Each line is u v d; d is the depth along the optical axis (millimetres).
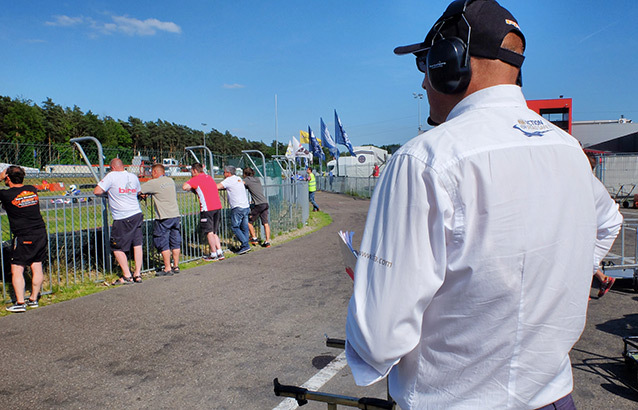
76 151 7602
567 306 935
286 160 16078
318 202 21484
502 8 1063
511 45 1032
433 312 960
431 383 987
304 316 4859
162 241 6785
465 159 885
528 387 922
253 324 4633
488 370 921
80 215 6125
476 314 902
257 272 6980
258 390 3262
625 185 17562
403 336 907
